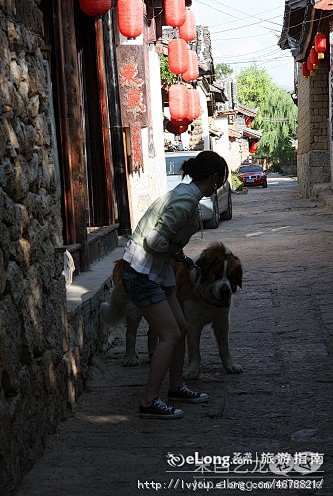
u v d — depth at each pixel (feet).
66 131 25.46
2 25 13.75
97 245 29.73
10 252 13.55
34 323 14.78
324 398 18.38
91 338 21.26
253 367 21.35
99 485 13.66
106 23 35.45
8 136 13.58
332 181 86.48
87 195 33.42
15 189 13.93
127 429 16.62
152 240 16.40
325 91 96.89
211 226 61.52
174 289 17.93
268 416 17.21
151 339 22.53
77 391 18.84
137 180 44.93
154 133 54.19
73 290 22.57
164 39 79.36
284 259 41.37
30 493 13.33
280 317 27.53
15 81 14.37
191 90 60.29
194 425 16.76
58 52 25.18
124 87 39.96
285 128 245.45
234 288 19.03
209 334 25.57
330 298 30.19
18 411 13.58
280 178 215.51
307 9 72.69
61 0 25.35
